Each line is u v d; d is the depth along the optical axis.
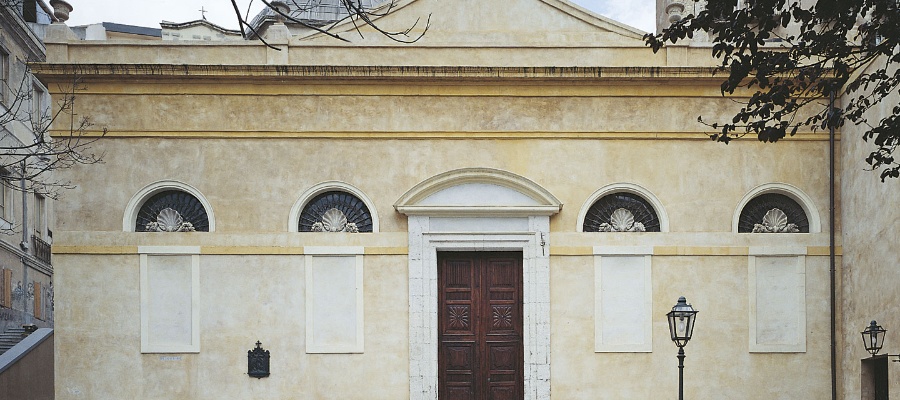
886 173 10.19
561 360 14.48
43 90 26.38
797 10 9.52
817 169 14.92
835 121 9.83
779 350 14.50
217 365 14.34
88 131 14.64
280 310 14.46
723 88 10.02
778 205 15.10
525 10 15.30
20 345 17.55
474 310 14.89
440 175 14.60
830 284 14.63
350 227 14.77
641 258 14.70
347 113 14.85
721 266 14.70
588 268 14.66
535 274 14.59
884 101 13.09
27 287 24.56
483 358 14.79
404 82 14.80
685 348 14.52
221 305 14.44
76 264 14.45
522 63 14.95
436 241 14.68
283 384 14.33
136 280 14.45
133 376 14.30
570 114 14.92
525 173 14.84
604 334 14.59
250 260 14.55
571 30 15.27
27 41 24.38
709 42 14.98
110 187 14.62
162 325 14.45
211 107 14.80
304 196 14.70
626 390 14.45
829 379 14.49
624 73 14.69
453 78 14.70
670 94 14.93
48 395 18.34
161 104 14.76
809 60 14.82
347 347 14.41
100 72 14.49
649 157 14.91
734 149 14.94
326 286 14.59
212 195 14.67
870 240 13.46
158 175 14.69
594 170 14.86
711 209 14.80
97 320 14.38
